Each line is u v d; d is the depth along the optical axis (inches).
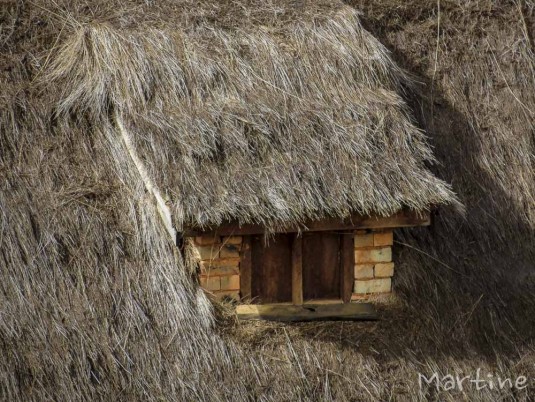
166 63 1169.4
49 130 1181.7
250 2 1268.5
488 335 1190.3
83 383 1054.4
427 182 1098.7
